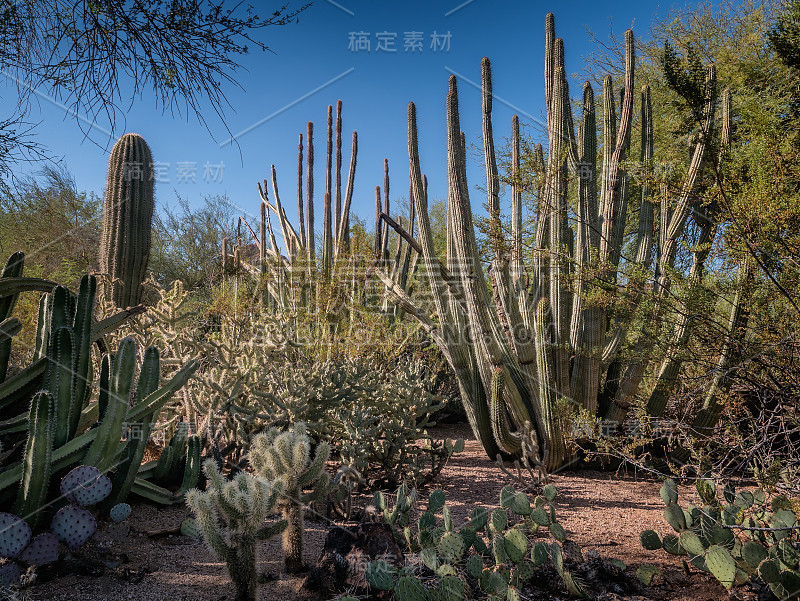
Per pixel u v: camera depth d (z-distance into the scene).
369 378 4.36
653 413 4.74
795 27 3.56
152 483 3.44
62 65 3.77
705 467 3.68
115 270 6.94
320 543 2.83
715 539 2.56
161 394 3.12
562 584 2.51
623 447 4.08
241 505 2.14
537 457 4.62
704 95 3.18
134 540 2.73
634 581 2.56
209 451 3.72
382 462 4.09
